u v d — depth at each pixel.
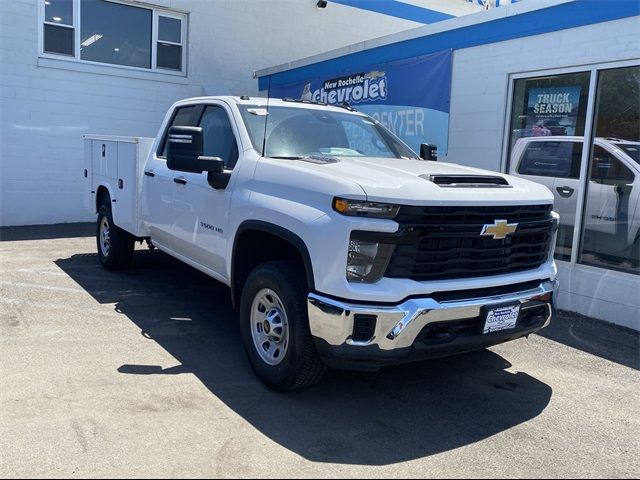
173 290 6.86
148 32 12.48
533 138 7.07
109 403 3.91
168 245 6.07
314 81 10.83
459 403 4.20
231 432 3.62
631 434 3.83
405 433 3.72
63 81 11.53
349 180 3.72
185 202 5.45
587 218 6.55
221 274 5.00
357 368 3.69
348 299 3.59
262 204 4.23
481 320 3.83
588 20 6.25
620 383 4.66
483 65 7.48
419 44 8.39
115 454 3.30
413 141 8.63
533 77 6.98
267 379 4.19
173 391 4.15
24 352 4.74
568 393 4.45
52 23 11.38
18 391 4.03
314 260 3.72
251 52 13.63
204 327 5.59
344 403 4.11
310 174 3.96
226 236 4.73
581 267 6.55
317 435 3.64
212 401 4.03
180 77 12.84
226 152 5.09
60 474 3.09
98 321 5.62
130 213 6.66
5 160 11.20
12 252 8.80
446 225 3.71
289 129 5.11
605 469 3.40
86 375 4.35
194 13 12.82
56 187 11.73
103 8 11.88
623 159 6.16
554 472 3.34
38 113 11.38
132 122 12.38
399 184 3.70
